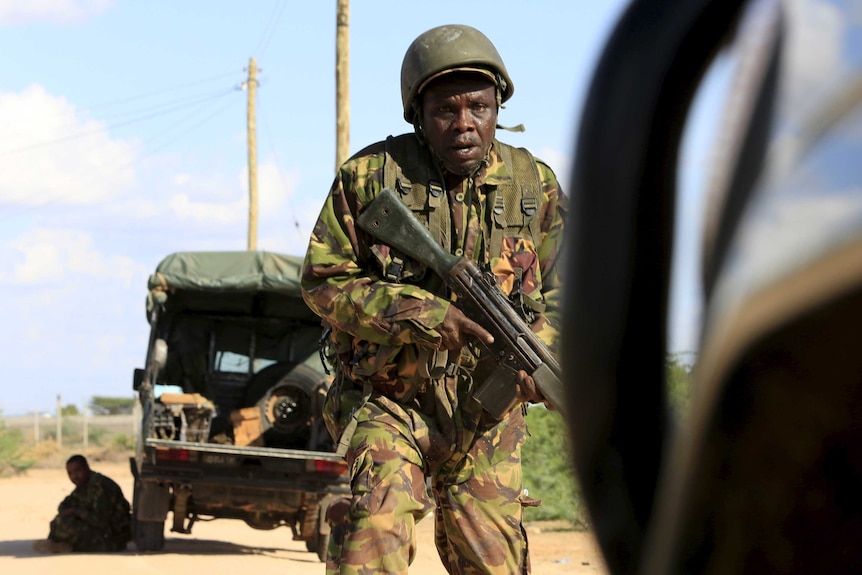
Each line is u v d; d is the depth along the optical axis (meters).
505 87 3.98
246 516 11.38
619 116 0.54
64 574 8.82
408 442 3.76
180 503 11.22
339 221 3.96
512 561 3.92
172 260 11.88
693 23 0.50
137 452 11.88
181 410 11.76
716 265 0.45
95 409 64.88
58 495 19.56
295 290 11.95
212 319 12.70
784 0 0.44
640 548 0.58
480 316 3.76
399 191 3.93
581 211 0.56
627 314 0.54
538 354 3.69
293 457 11.05
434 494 4.02
